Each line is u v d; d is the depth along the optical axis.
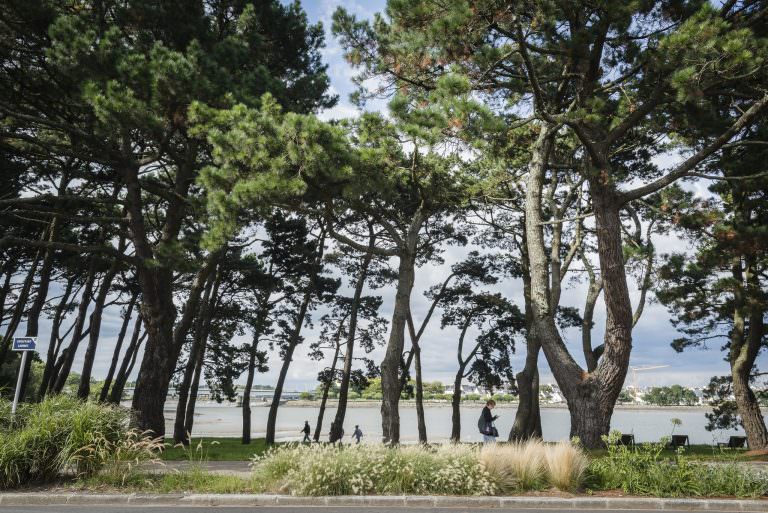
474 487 9.42
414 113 13.08
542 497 9.11
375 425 77.06
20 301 29.73
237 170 14.53
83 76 15.84
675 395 82.56
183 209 21.53
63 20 15.49
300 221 32.25
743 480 9.70
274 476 9.81
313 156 13.37
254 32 20.48
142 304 20.17
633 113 14.24
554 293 23.58
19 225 27.64
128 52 16.64
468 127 12.67
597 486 9.89
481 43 13.48
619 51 14.37
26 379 25.42
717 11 11.65
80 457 9.41
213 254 21.83
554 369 15.47
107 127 16.17
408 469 9.62
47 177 26.92
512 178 20.48
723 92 13.66
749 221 20.11
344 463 9.56
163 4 18.31
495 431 14.53
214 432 58.53
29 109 18.38
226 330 37.75
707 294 23.52
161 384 19.73
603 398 14.26
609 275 14.32
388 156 15.49
